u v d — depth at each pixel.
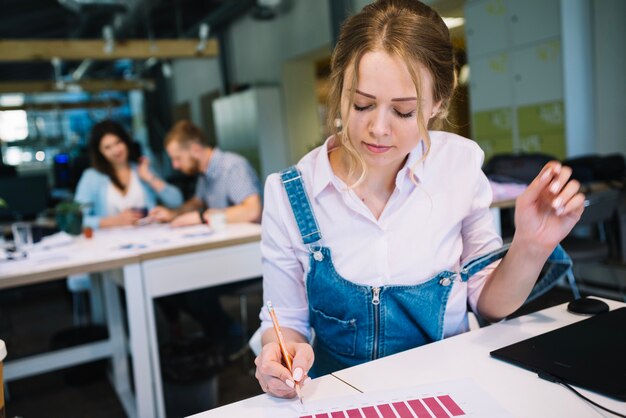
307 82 8.14
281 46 7.89
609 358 0.86
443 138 1.09
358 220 1.04
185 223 2.88
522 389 0.81
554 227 0.96
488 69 4.70
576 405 0.75
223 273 2.27
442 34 0.91
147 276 2.12
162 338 3.04
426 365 0.91
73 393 2.77
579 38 4.10
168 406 2.25
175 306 2.92
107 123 3.30
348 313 1.05
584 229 3.75
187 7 8.49
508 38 4.47
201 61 10.56
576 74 4.11
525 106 4.41
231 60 9.62
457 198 1.08
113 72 12.66
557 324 1.05
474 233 1.13
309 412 0.79
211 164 3.02
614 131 4.19
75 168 5.93
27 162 10.27
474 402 0.78
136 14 8.16
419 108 0.86
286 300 1.12
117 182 3.35
